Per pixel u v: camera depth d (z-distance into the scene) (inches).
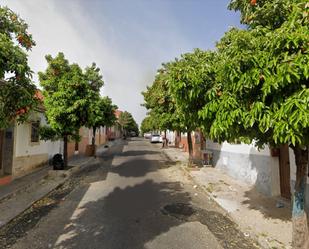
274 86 121.0
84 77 495.8
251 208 275.4
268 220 239.8
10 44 155.2
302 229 166.6
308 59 115.3
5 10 173.6
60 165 495.8
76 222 241.9
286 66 116.3
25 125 474.0
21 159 459.2
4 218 247.9
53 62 470.9
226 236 212.4
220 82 153.9
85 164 632.4
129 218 252.1
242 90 138.6
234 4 175.3
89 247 191.6
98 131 1286.9
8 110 173.2
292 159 273.6
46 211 276.5
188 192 358.0
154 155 849.5
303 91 116.7
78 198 326.3
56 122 456.8
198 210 278.4
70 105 459.8
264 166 332.2
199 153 725.9
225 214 265.1
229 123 139.5
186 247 192.1
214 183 397.4
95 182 423.5
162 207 288.0
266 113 130.2
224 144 486.0
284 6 141.5
